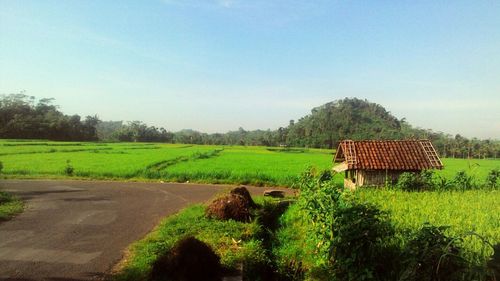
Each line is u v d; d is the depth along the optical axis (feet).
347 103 418.10
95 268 30.07
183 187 80.53
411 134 328.08
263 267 32.17
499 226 33.17
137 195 67.67
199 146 270.67
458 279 21.88
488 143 269.03
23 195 65.41
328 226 30.58
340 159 76.02
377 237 27.50
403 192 54.85
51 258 32.24
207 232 39.17
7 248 34.88
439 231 24.47
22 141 232.12
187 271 27.22
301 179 49.21
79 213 50.78
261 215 47.73
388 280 25.44
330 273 28.73
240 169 105.81
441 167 63.77
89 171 96.12
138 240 37.91
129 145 244.01
